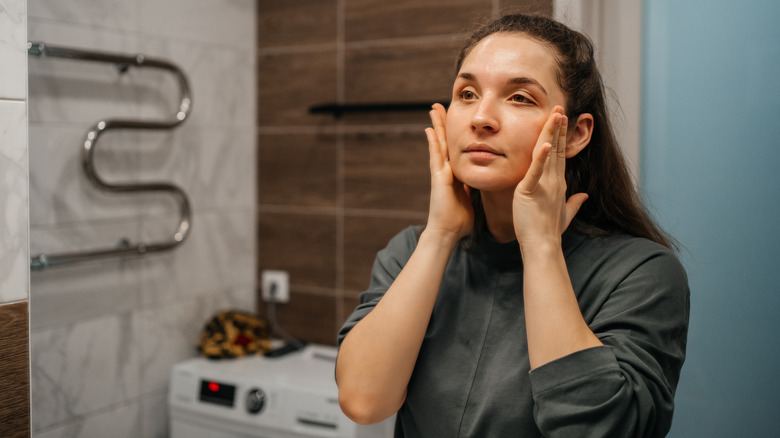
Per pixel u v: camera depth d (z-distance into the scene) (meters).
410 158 2.04
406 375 0.80
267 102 2.30
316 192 2.22
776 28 1.43
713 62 1.50
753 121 1.46
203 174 2.13
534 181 0.73
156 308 1.98
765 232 1.46
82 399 1.77
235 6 2.21
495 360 0.81
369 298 0.94
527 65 0.76
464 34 1.91
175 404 1.99
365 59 2.10
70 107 1.70
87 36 1.73
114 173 1.83
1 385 1.08
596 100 0.85
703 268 1.52
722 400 1.50
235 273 2.28
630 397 0.66
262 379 1.89
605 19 1.59
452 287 0.88
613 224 0.87
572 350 0.69
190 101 1.93
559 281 0.72
